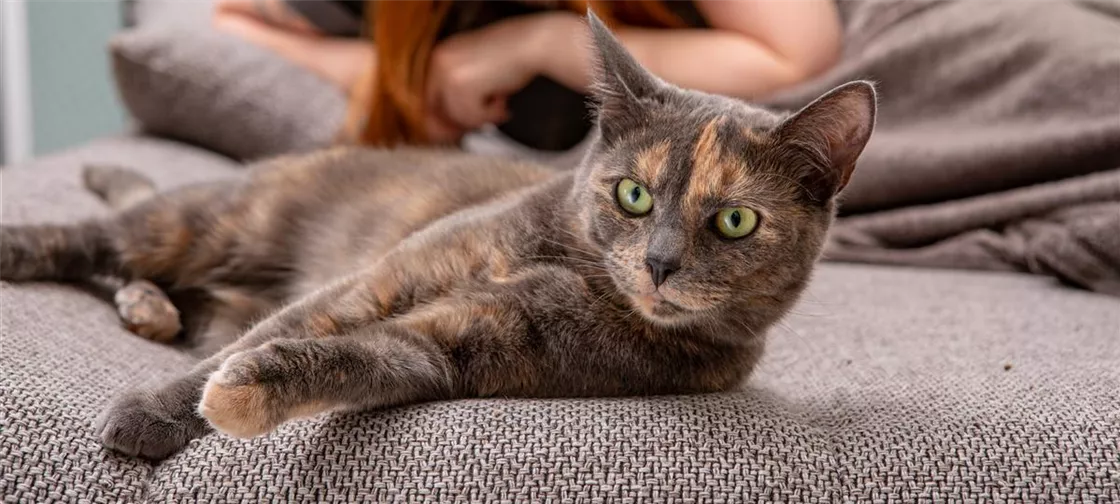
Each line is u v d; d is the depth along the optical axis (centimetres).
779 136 55
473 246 57
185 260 69
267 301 69
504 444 50
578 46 85
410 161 73
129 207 69
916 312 70
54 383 52
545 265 57
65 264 65
